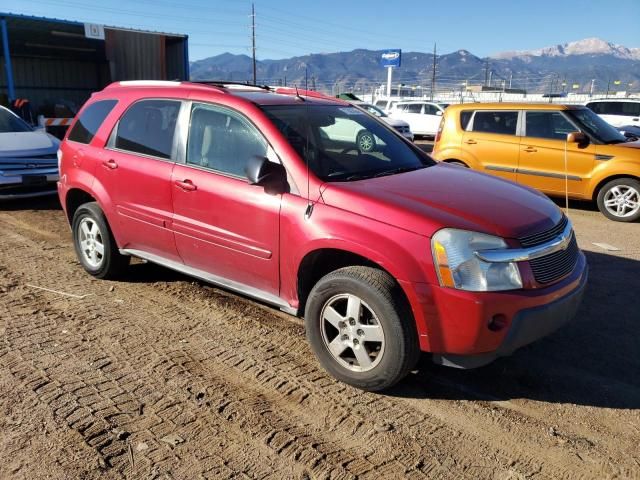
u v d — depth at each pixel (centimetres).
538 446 287
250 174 350
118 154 470
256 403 320
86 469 262
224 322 430
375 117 486
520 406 324
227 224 388
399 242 310
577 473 266
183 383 340
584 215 895
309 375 354
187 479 257
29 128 939
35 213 803
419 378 354
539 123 927
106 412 307
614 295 504
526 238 315
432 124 2444
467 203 334
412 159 442
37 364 359
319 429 297
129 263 516
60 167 538
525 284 306
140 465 265
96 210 497
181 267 444
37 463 265
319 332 348
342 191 341
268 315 446
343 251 341
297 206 350
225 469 264
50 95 2470
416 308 307
